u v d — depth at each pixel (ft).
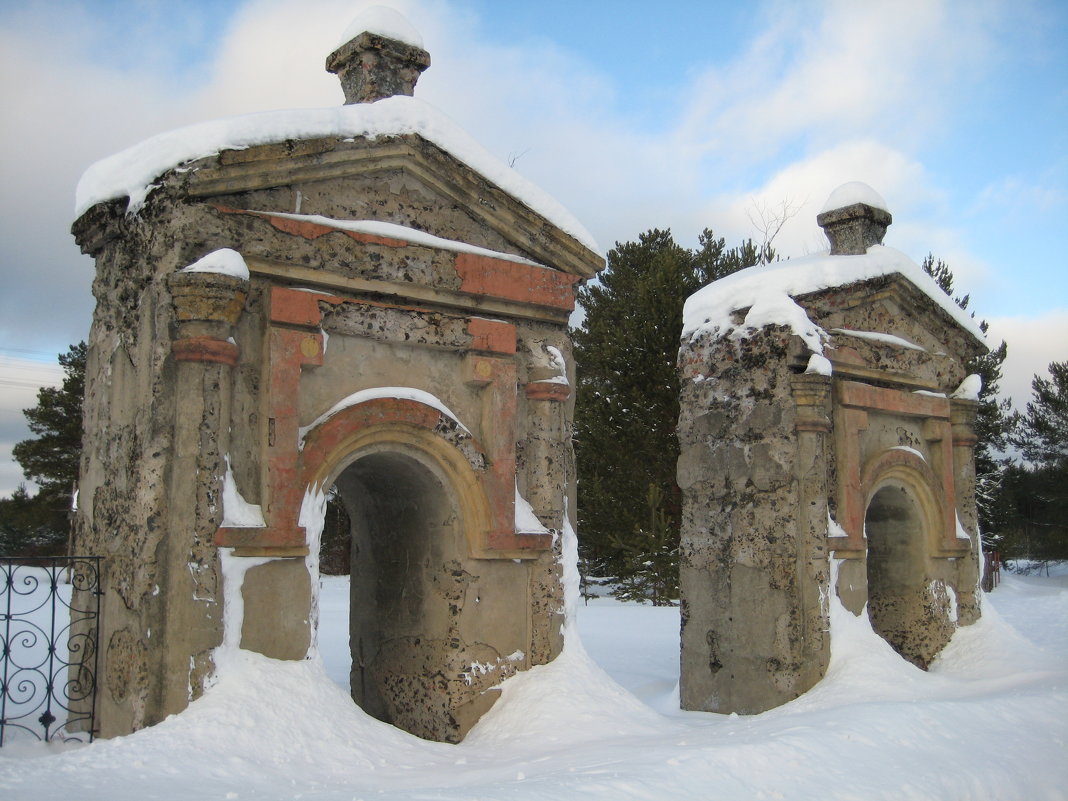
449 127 28.32
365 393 26.11
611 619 62.95
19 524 102.73
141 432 23.65
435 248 27.61
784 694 33.06
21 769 19.08
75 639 25.95
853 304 37.42
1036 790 24.21
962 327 41.52
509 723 26.37
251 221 24.59
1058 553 112.37
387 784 20.53
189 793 18.26
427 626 28.09
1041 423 113.70
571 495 30.07
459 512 27.58
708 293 38.01
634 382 74.08
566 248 30.25
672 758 21.48
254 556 23.50
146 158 24.73
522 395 29.50
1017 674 35.09
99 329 27.14
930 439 40.06
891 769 23.13
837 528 34.91
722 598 35.32
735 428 35.73
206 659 22.44
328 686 23.82
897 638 39.47
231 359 23.73
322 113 25.85
